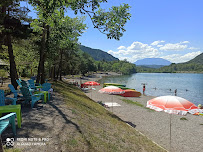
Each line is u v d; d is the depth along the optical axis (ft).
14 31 32.89
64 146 14.49
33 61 78.13
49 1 15.57
